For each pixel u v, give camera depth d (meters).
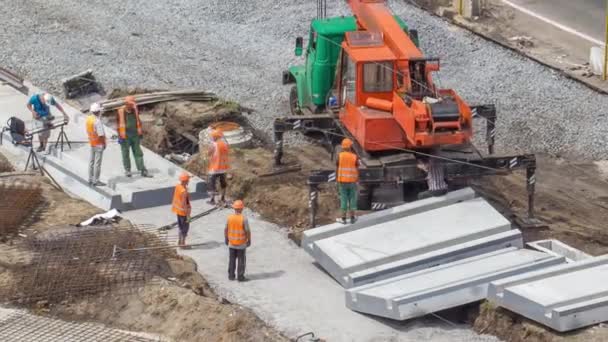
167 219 46.84
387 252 40.03
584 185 51.09
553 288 35.78
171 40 70.62
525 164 44.41
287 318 37.81
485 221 41.62
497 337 35.94
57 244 41.81
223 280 41.03
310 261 42.75
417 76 45.22
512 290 35.66
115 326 37.06
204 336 35.34
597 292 35.16
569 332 34.28
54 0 78.62
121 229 43.44
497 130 56.34
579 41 70.06
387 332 36.75
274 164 50.59
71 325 36.91
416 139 42.31
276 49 68.75
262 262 42.66
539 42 70.12
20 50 69.06
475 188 50.34
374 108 45.16
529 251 40.25
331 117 49.62
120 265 40.28
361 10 49.72
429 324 37.31
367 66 44.97
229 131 53.72
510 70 64.00
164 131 55.88
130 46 69.62
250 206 48.19
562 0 78.62
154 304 37.59
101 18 74.81
